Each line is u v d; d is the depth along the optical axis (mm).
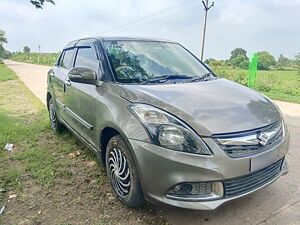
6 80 14922
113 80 3088
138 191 2613
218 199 2342
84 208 2869
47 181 3387
